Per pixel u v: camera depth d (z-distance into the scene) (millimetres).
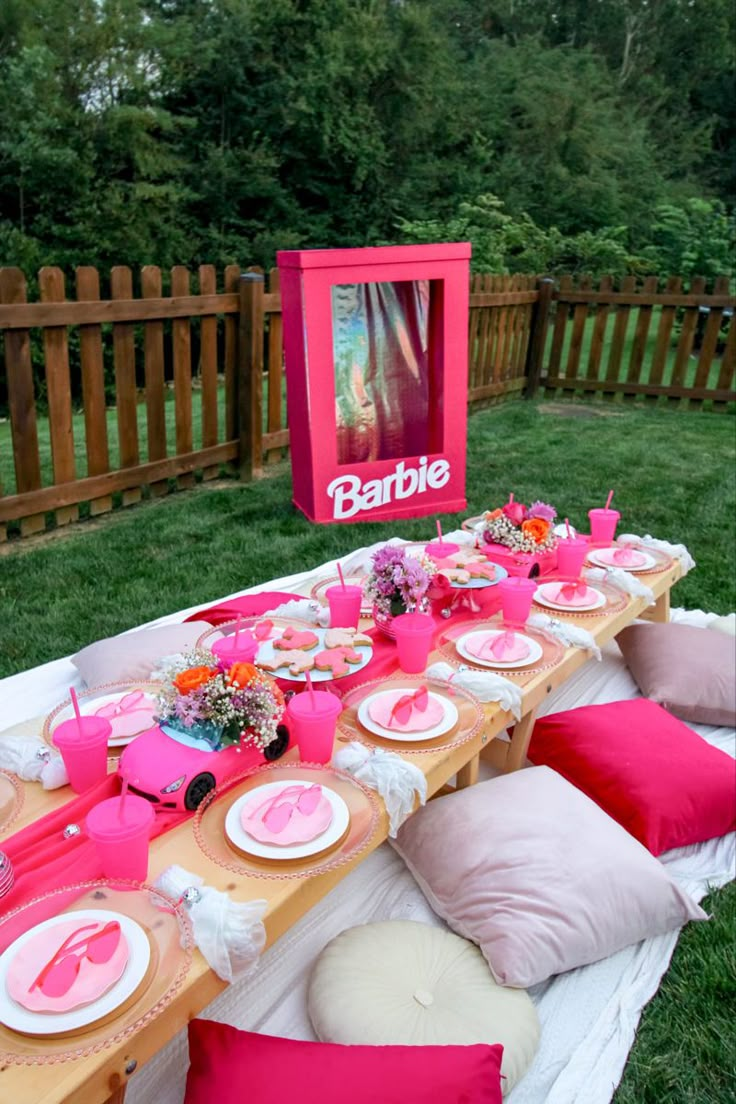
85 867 1626
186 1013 1389
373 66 18766
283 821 1674
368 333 5113
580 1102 1705
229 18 18312
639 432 8125
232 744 1820
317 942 2012
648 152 24062
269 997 1855
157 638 2988
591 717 2707
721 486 6297
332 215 19703
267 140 18172
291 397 5293
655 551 3576
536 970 1882
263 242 18266
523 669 2459
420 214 20109
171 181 17562
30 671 3143
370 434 5332
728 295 8867
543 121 21750
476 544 3389
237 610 3227
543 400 9875
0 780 1883
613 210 20859
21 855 1661
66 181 15922
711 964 2094
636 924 2049
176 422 5707
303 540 4953
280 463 6660
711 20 28797
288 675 2203
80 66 16875
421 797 1886
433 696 2209
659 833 2357
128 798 1579
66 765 1840
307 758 1942
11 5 16359
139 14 17609
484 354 8883
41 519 5051
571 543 3143
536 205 20828
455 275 5117
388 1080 1473
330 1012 1734
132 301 5121
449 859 2113
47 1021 1265
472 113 22016
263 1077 1478
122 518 5379
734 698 3053
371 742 2045
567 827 2148
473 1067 1511
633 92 28688
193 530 5094
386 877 2230
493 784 2326
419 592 2539
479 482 6289
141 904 1489
